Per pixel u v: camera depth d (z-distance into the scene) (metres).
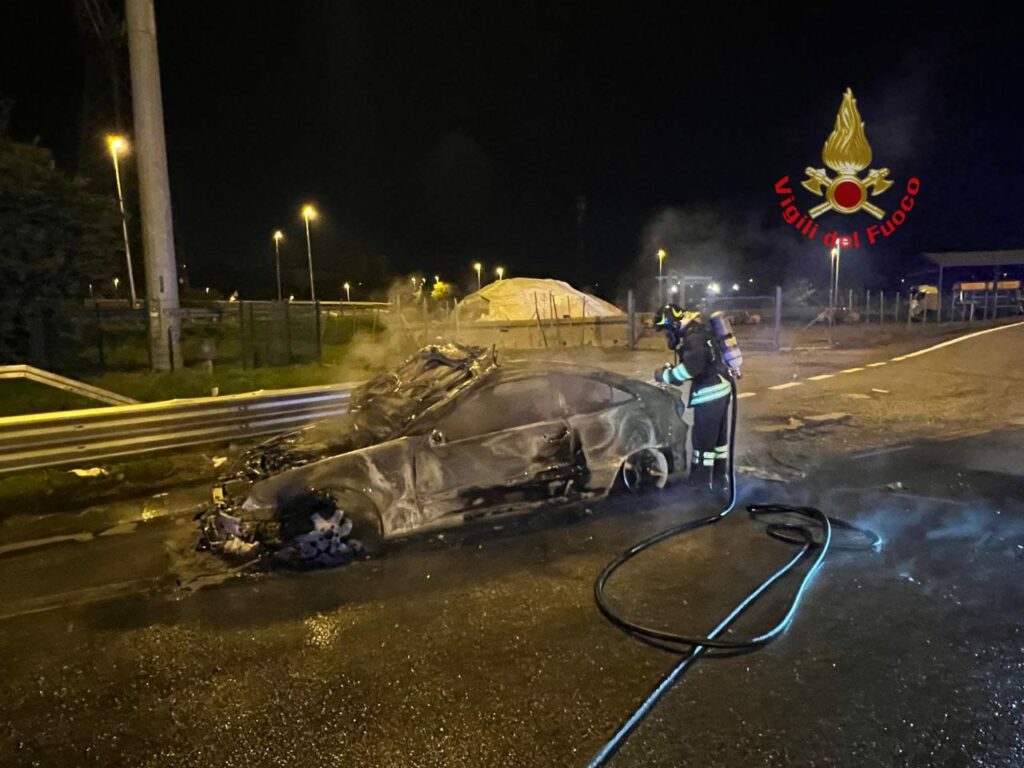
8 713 3.56
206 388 11.40
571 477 6.28
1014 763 3.03
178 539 6.02
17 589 5.05
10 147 13.15
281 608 4.65
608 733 3.28
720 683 3.67
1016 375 14.34
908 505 6.56
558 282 26.77
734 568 5.15
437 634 4.25
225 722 3.44
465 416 5.93
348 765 3.10
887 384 13.66
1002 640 4.08
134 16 12.30
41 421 7.23
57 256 13.05
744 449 8.75
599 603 4.55
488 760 3.10
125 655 4.10
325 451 6.23
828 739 3.21
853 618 4.37
